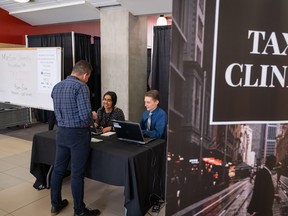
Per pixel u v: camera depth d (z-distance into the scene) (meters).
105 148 2.13
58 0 5.07
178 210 1.05
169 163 1.01
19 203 2.48
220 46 0.98
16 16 6.20
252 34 0.99
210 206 1.07
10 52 4.36
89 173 2.20
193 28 0.96
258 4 0.98
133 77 4.69
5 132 5.42
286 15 1.01
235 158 1.06
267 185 1.11
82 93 1.97
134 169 1.95
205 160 1.04
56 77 3.90
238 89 1.02
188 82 0.98
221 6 0.96
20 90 4.35
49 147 2.46
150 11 4.17
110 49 4.66
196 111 1.00
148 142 2.29
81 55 5.07
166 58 4.33
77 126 2.00
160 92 4.42
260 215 1.12
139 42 4.79
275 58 1.03
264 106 1.05
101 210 2.39
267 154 1.09
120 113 2.87
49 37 5.21
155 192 2.31
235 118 1.03
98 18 5.76
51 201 2.31
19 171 3.28
